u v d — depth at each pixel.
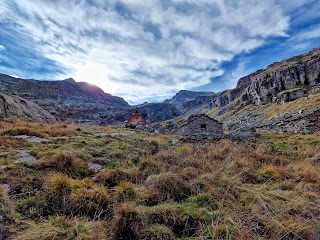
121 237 5.18
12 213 5.18
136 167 9.25
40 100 159.50
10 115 32.72
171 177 7.57
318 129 21.31
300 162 10.91
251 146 15.83
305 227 5.50
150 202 6.61
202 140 19.14
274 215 6.20
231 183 8.00
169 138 21.47
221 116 160.88
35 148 10.45
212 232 5.30
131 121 53.44
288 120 24.09
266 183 8.62
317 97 73.81
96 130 24.48
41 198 6.06
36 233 4.70
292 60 172.00
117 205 6.06
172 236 5.22
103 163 9.70
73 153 9.59
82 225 5.21
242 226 5.59
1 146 10.41
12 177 6.82
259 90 139.50
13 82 182.12
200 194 7.07
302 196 7.21
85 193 6.27
